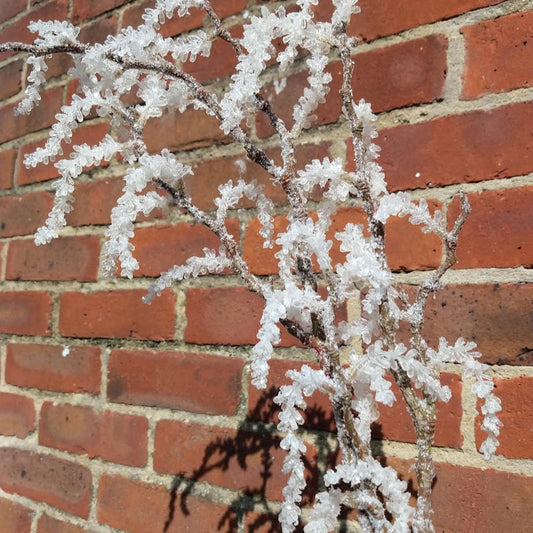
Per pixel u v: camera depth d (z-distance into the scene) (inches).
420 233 23.0
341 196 17.0
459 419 21.5
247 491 25.5
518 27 21.9
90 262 32.2
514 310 21.0
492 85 22.1
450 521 21.1
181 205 15.9
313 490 23.8
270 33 15.9
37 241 15.4
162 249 29.7
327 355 14.7
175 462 27.7
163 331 29.0
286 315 14.8
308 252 15.7
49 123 35.4
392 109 24.0
